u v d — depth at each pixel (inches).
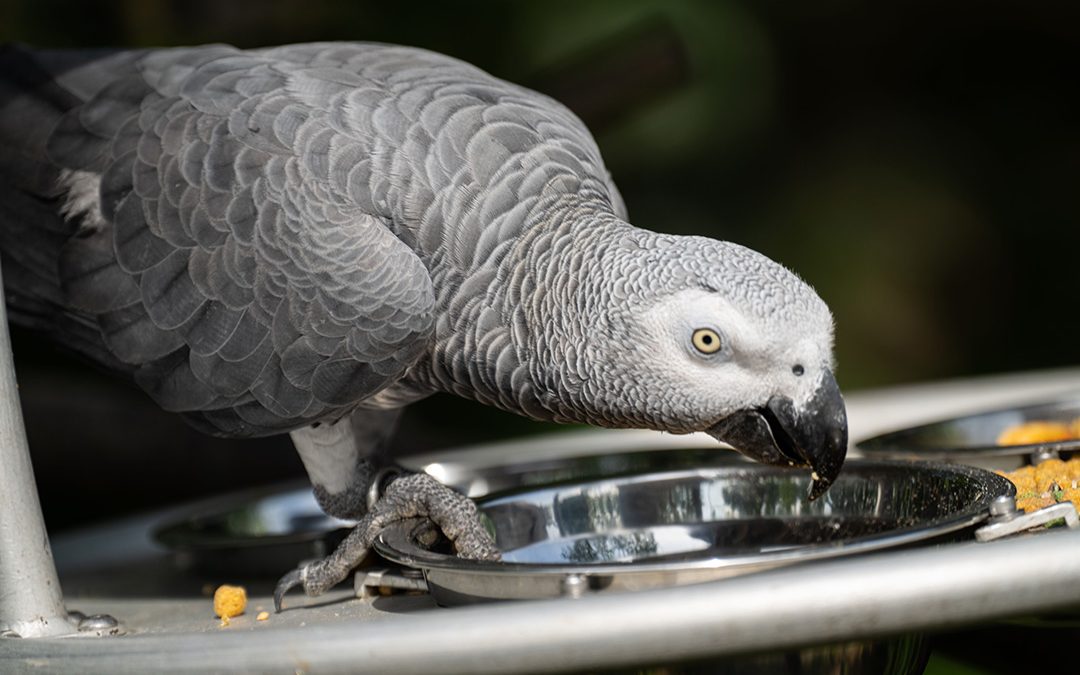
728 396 132.3
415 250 153.4
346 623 97.9
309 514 192.9
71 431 283.9
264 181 156.8
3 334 120.6
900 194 389.7
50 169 172.6
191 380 163.3
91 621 131.8
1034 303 387.2
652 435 230.2
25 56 184.4
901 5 405.1
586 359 138.3
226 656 99.0
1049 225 393.1
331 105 159.8
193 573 180.1
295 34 314.8
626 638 90.5
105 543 211.6
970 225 389.1
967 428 165.9
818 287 375.9
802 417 130.6
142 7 301.7
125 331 165.5
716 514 142.9
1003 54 406.0
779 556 98.7
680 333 132.1
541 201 149.6
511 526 145.1
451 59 179.6
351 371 156.8
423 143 154.6
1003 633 159.2
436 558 113.1
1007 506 106.6
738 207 379.2
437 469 195.0
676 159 370.0
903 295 377.4
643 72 272.8
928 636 113.7
